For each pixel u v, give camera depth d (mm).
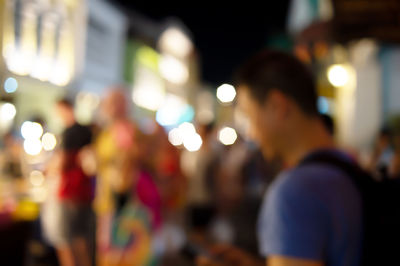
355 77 10648
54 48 15578
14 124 6980
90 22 18328
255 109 1040
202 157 6316
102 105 3764
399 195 891
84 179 3941
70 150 3883
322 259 856
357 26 3812
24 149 6109
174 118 32656
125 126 3613
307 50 4066
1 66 11742
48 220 3961
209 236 5223
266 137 1044
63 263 4137
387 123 8328
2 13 12508
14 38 13242
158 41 28859
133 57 23750
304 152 1002
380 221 864
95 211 4039
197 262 1303
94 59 18891
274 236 870
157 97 28734
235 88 1086
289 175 917
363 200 885
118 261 3531
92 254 4008
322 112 1097
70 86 16344
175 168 5727
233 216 6281
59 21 15797
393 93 9148
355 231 867
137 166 3559
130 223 3539
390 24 3727
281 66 1005
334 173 898
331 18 3848
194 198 6152
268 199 927
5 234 2885
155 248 3598
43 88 14617
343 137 10969
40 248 4559
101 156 3676
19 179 5438
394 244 854
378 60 9781
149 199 3580
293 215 854
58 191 3885
